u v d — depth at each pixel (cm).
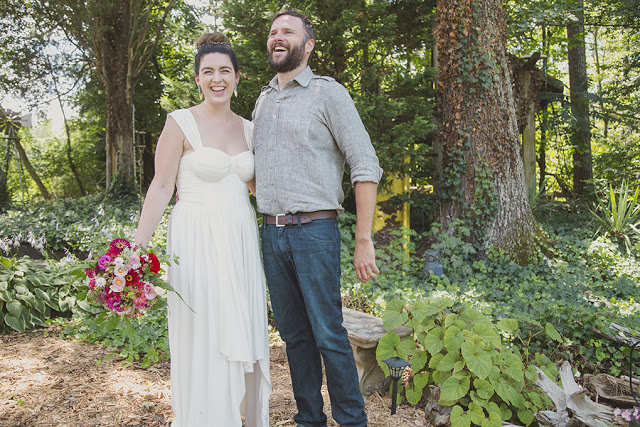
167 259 187
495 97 540
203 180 203
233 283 199
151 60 1394
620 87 1076
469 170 544
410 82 625
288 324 213
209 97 206
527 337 330
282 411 249
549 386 244
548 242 586
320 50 562
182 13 1191
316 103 197
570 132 1044
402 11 706
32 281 400
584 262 558
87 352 334
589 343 326
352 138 195
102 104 1364
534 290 437
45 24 1234
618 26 1077
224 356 197
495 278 481
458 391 231
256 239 215
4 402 253
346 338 205
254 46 567
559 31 1177
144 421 237
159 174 201
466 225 543
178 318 199
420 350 261
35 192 1880
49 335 370
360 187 195
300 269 196
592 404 236
